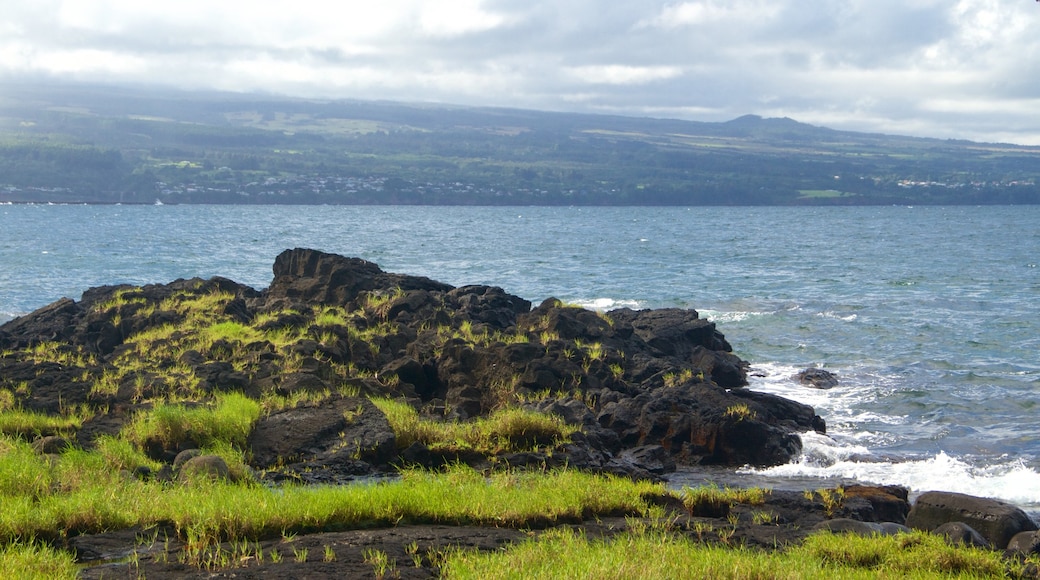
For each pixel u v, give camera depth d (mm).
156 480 13562
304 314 27016
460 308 29047
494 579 8766
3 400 18750
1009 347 35000
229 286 31109
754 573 9344
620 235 123688
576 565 9125
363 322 26406
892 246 100688
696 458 19562
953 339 36656
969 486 17922
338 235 116750
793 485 17781
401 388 22188
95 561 9938
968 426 23469
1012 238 119250
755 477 18500
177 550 10234
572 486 13438
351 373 21984
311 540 10609
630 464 18406
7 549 9820
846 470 19016
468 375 22797
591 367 23453
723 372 27547
